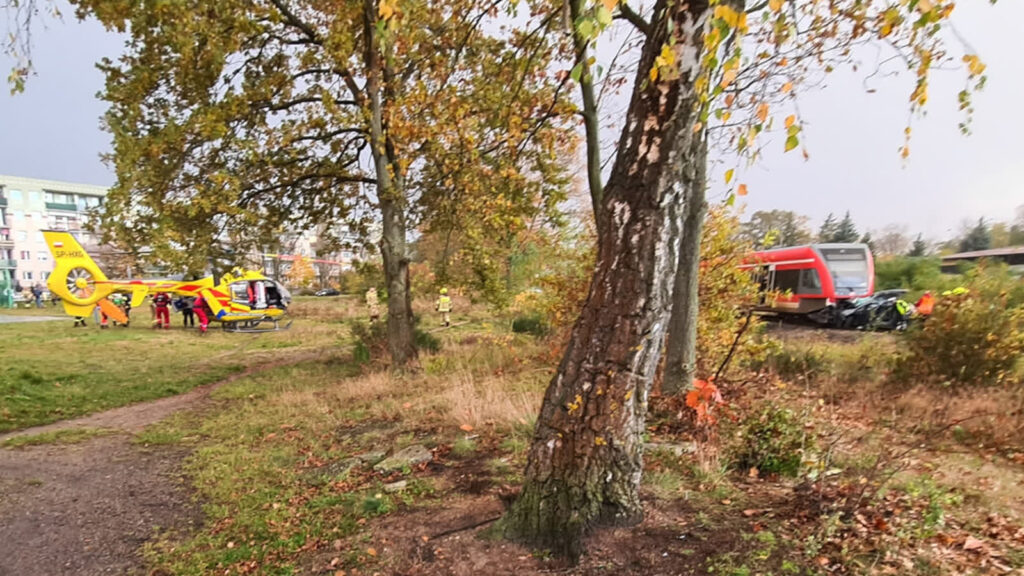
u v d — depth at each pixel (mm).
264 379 13562
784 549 3113
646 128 3221
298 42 12688
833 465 4504
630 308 3312
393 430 7500
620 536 3330
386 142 12016
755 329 8992
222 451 7078
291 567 3836
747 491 4078
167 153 11047
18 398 10188
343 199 14875
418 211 13953
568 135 8922
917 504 3762
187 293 26891
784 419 4715
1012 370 8422
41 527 4855
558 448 3463
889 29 2941
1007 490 4469
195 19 8898
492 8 6684
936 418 6691
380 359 13633
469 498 4590
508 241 12727
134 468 6582
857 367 10148
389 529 4156
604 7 2242
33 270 69938
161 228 10703
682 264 6684
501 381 10219
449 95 9188
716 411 5355
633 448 3459
